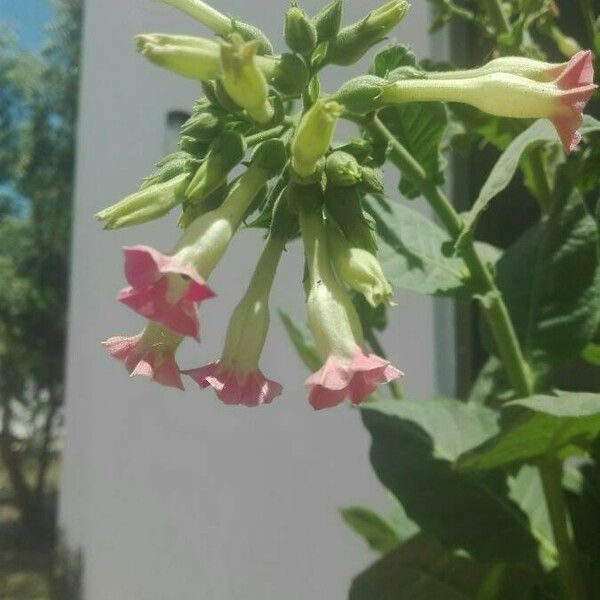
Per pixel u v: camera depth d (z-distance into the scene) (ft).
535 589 0.68
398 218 0.71
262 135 0.48
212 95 0.47
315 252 0.46
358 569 1.26
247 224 0.52
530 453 0.62
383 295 0.44
